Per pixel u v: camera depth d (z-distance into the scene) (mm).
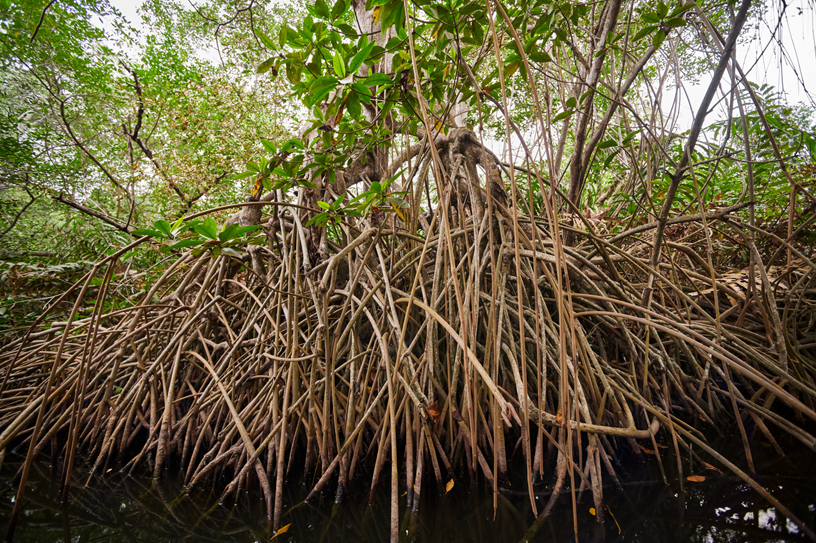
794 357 2236
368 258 2789
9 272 4098
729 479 1844
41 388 3121
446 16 1802
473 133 2889
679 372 2477
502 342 2131
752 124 2941
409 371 2256
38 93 6031
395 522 1588
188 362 3064
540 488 1925
